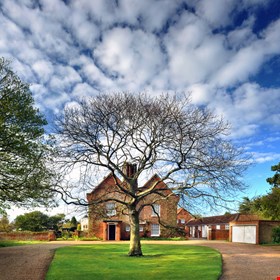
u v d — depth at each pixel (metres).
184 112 23.12
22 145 22.52
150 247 30.73
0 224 50.59
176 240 44.31
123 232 44.16
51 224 58.12
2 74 23.38
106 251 26.42
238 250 27.77
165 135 23.05
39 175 23.17
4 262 19.36
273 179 36.75
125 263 18.91
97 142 23.73
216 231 49.00
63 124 23.52
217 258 21.11
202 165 22.33
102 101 23.84
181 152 22.23
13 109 22.39
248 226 40.00
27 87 24.22
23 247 29.42
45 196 23.77
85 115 23.56
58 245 32.38
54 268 16.77
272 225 38.72
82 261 19.48
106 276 14.73
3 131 21.75
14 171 22.48
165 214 46.41
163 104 23.42
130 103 23.83
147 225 45.81
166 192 39.84
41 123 24.23
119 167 24.97
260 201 37.16
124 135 24.03
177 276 14.67
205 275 14.79
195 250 27.42
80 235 45.69
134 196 23.86
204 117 23.05
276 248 30.20
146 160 24.22
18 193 23.58
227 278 14.38
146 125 23.66
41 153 23.28
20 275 15.36
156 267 17.34
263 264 18.42
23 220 54.50
